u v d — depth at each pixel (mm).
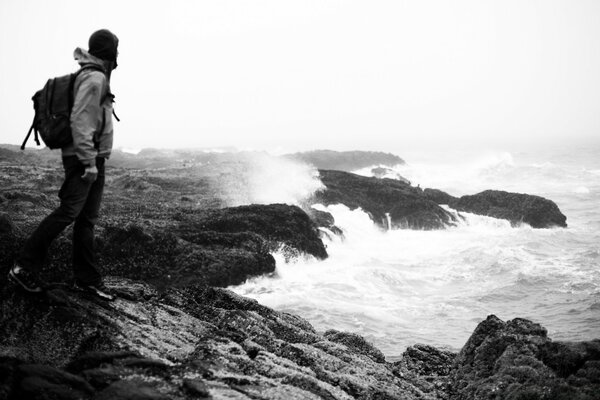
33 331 5000
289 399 4637
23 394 4094
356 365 7352
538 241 25094
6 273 5543
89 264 6027
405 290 18250
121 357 4871
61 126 5160
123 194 25922
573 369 6742
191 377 4680
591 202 38188
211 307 8289
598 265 20875
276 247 19656
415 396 6637
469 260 21750
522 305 16797
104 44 5355
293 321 9172
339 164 55312
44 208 18188
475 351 7719
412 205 29000
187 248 16984
